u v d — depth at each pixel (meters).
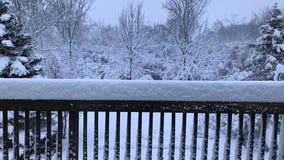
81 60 20.62
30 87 2.69
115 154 2.82
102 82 2.70
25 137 2.81
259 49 12.36
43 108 2.74
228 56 22.61
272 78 11.79
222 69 22.16
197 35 23.11
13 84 2.68
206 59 22.14
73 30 21.55
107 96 2.68
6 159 2.82
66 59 19.64
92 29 24.48
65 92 2.69
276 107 2.71
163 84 2.69
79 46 22.52
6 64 8.22
